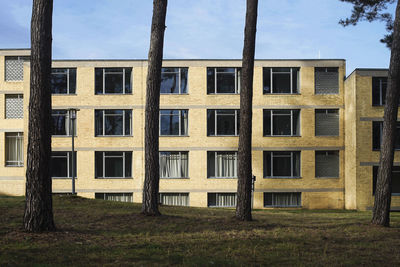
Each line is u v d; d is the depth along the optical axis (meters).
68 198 20.28
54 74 32.72
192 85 32.53
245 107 15.20
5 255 8.49
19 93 35.59
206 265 8.17
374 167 29.89
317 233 12.34
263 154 32.56
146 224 13.52
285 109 32.72
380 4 22.81
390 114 14.69
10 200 19.05
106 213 15.68
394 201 29.78
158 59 15.39
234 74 32.72
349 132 31.23
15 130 35.28
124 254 8.97
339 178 32.28
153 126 15.31
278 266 8.32
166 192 32.56
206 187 32.50
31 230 10.86
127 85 32.81
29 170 10.92
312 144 32.38
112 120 32.75
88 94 32.53
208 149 32.50
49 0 11.20
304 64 32.56
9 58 35.69
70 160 32.72
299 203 32.50
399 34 14.76
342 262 8.66
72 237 10.62
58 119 32.81
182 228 13.05
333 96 32.50
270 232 12.42
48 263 8.09
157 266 8.07
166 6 15.61
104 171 32.75
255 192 32.25
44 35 11.06
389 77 14.84
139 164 32.56
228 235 11.71
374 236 11.93
